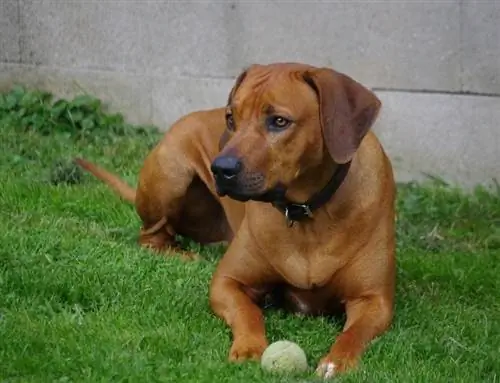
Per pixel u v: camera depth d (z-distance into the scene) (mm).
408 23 8867
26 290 6199
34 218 7625
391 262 5977
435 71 8844
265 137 5430
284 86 5461
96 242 7027
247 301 5961
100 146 9562
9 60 10359
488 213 8336
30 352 5371
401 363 5430
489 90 8695
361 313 5852
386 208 5965
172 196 7352
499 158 8742
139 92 9992
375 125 9102
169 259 6934
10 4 10250
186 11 9695
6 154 9117
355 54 9102
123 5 9906
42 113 9930
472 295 6637
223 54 9625
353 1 9023
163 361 5312
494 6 8586
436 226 8016
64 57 10188
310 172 5629
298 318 6098
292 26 9297
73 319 5855
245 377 5125
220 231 7699
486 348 5691
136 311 6043
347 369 5266
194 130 7395
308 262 5914
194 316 6020
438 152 8938
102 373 5164
